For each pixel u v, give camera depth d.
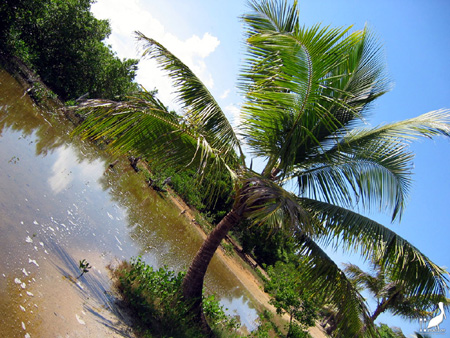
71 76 24.62
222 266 18.36
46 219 6.28
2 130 9.16
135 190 16.17
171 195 22.86
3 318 3.31
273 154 6.50
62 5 22.44
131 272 6.29
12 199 5.85
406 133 6.33
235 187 6.51
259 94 5.64
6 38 18.08
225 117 6.10
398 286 6.70
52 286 4.50
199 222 22.92
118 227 9.61
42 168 8.81
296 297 13.24
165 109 5.95
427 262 6.07
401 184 6.88
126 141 5.89
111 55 29.91
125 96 5.72
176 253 12.30
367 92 7.24
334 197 6.75
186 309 6.18
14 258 4.41
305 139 6.60
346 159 6.82
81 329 4.11
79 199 8.84
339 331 6.70
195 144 6.05
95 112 5.45
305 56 5.22
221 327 7.97
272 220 4.78
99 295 5.30
